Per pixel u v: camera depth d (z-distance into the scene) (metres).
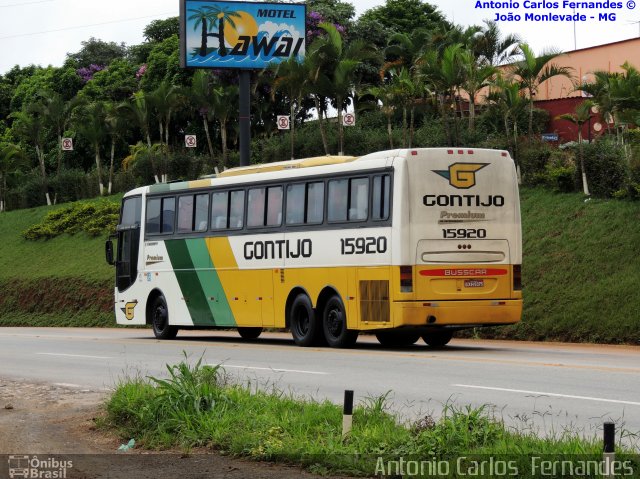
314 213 26.45
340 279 25.55
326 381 18.56
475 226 24.56
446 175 24.38
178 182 32.22
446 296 24.19
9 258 63.97
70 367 23.12
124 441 13.28
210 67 47.44
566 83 54.06
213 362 22.83
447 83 42.78
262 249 28.23
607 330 28.25
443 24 59.97
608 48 52.66
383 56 57.19
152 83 73.62
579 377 18.08
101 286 53.50
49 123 74.19
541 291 31.56
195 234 31.09
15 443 13.34
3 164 76.56
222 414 13.41
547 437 11.31
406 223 23.95
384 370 20.11
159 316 32.94
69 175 72.56
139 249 33.91
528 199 38.44
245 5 48.00
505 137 43.34
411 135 46.22
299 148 53.47
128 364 23.30
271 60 48.09
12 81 98.31
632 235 32.56
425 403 15.42
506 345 27.91
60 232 65.00
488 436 11.06
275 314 27.77
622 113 34.41
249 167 29.30
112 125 67.56
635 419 13.41
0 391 18.69
